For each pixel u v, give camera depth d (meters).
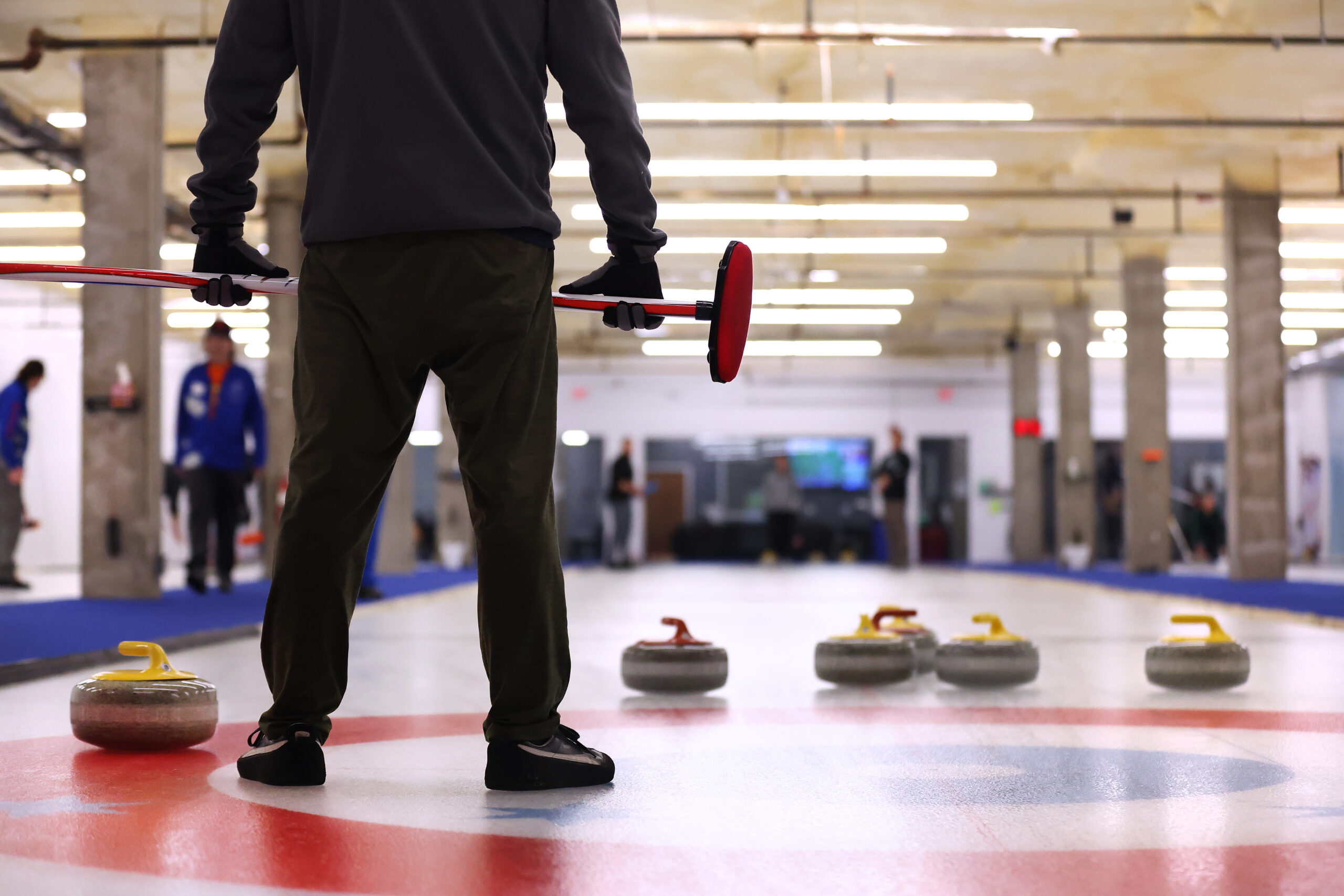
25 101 10.25
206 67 9.51
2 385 16.22
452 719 2.80
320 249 1.84
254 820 1.63
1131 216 13.54
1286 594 9.63
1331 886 1.30
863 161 10.32
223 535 8.95
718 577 14.69
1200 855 1.45
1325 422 23.72
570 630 6.07
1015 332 20.45
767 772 2.07
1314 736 2.52
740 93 10.05
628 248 1.86
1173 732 2.58
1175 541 23.20
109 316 8.20
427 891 1.27
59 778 1.98
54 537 17.34
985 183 12.74
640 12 8.53
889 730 2.63
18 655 4.17
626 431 23.34
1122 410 23.47
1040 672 3.95
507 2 1.81
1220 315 17.66
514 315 1.80
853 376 23.31
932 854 1.45
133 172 8.28
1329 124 9.91
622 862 1.41
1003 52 9.28
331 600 1.89
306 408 1.86
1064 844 1.51
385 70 1.78
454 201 1.76
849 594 10.30
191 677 2.38
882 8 8.48
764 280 16.81
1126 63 9.49
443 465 17.81
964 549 23.27
